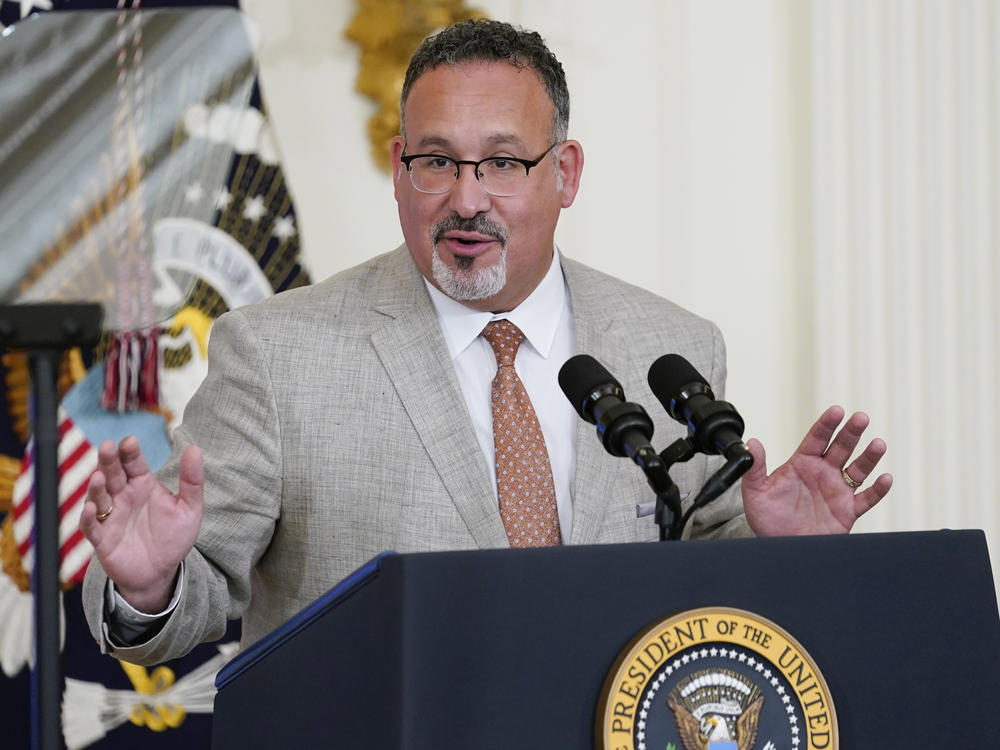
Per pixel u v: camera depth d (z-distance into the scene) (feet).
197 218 27.25
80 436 28.86
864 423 16.37
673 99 35.01
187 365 29.19
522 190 19.15
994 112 33.99
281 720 12.66
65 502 28.73
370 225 33.50
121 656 17.03
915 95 34.35
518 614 11.23
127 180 18.62
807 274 34.86
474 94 18.98
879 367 34.12
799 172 35.12
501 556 11.27
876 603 12.14
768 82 35.27
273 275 30.07
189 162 20.70
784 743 11.47
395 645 10.89
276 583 19.79
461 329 20.34
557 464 20.11
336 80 33.58
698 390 14.02
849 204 34.53
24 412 28.99
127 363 29.01
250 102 30.40
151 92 19.70
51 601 11.40
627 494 19.89
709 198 35.01
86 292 16.85
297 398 19.49
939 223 33.99
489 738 10.96
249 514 19.08
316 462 19.29
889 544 12.30
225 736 13.91
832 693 11.87
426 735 10.80
